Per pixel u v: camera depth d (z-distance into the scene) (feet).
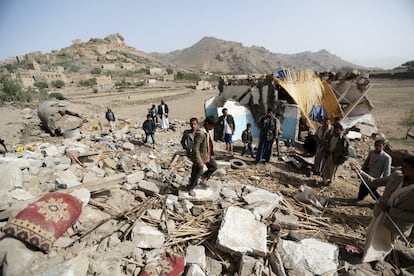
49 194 10.37
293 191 17.93
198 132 13.84
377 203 10.48
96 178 15.84
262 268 9.63
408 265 10.72
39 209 9.30
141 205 13.64
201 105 100.89
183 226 12.12
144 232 10.73
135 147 29.30
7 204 10.77
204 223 12.64
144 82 269.44
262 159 25.20
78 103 88.74
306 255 10.37
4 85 96.17
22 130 34.12
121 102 108.68
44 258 8.45
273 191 17.85
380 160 15.44
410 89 135.85
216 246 10.62
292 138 33.30
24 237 8.29
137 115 73.00
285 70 36.76
